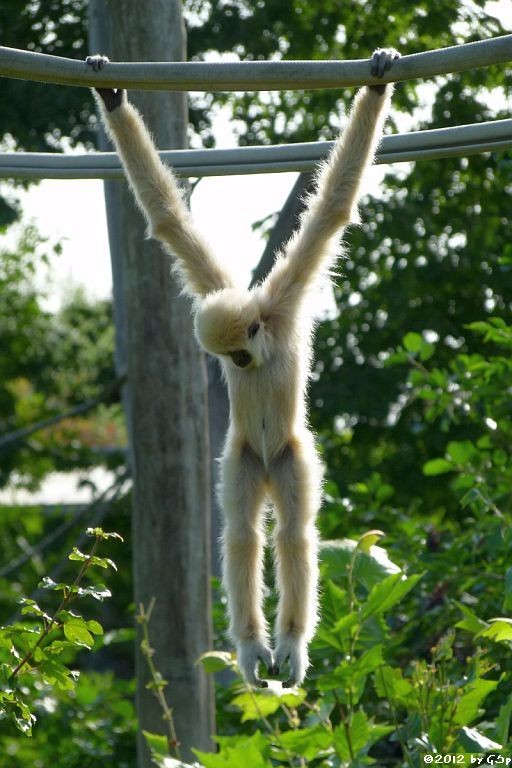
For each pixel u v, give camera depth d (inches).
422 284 1309.1
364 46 1237.1
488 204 1279.5
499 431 803.4
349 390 1261.1
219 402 1033.5
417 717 524.1
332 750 525.3
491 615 689.0
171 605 749.9
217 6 1209.4
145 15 732.7
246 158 529.3
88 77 419.8
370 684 680.4
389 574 537.6
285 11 1203.9
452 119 1208.8
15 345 1875.0
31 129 1251.2
